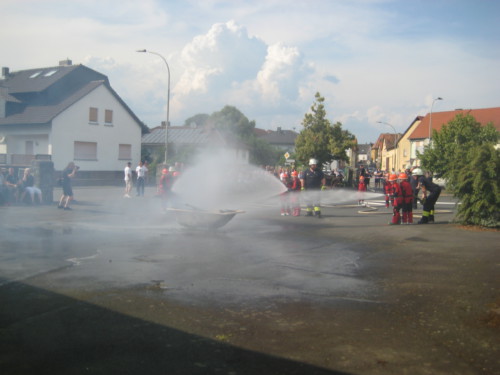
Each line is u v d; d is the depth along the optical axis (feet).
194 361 12.33
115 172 131.03
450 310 16.97
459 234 35.96
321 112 143.13
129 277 21.53
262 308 17.06
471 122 110.73
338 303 17.80
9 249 28.40
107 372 11.63
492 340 14.01
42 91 120.26
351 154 303.07
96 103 125.18
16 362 12.16
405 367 12.08
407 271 23.41
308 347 13.38
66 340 13.69
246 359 12.50
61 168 116.67
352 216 52.75
